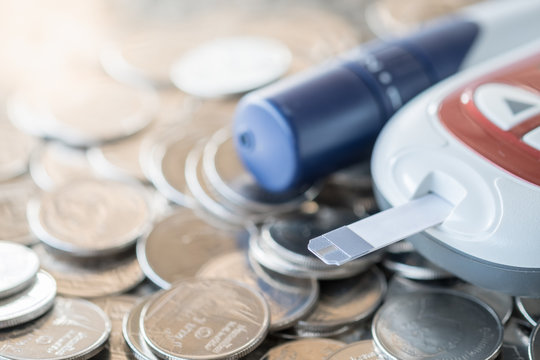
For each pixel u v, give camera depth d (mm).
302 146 528
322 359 452
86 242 535
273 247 517
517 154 459
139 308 477
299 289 500
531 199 437
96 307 487
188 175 607
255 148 554
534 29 640
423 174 471
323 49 784
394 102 564
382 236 435
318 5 885
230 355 437
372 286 510
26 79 759
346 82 551
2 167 628
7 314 465
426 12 821
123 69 761
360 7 877
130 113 686
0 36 834
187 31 833
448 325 462
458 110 498
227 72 723
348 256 417
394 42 598
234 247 543
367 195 598
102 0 907
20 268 494
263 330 455
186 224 563
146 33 830
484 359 438
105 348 469
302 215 562
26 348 452
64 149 654
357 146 560
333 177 608
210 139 649
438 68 590
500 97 499
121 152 642
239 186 588
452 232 448
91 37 838
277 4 896
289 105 529
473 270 446
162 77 744
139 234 545
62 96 718
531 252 427
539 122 475
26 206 590
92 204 573
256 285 506
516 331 476
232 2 903
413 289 511
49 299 479
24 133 669
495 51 624
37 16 872
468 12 642
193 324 460
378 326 463
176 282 493
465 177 458
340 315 487
